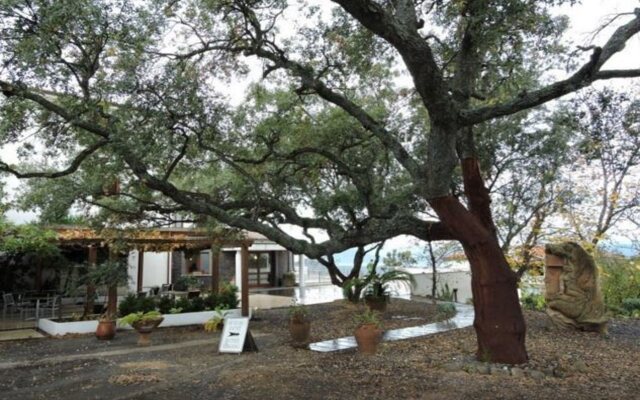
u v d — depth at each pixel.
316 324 12.73
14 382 7.62
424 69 5.67
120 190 10.79
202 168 11.62
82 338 12.04
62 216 11.41
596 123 10.11
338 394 6.14
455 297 19.28
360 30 8.59
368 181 10.57
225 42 8.56
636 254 14.77
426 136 12.61
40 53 6.23
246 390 6.46
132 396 6.53
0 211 12.84
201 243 14.57
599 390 6.21
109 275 13.01
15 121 7.51
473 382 6.54
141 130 7.68
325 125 11.25
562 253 10.89
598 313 10.41
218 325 13.32
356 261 15.89
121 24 6.95
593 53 5.56
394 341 10.03
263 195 9.84
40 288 16.78
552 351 8.47
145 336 11.28
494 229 7.76
